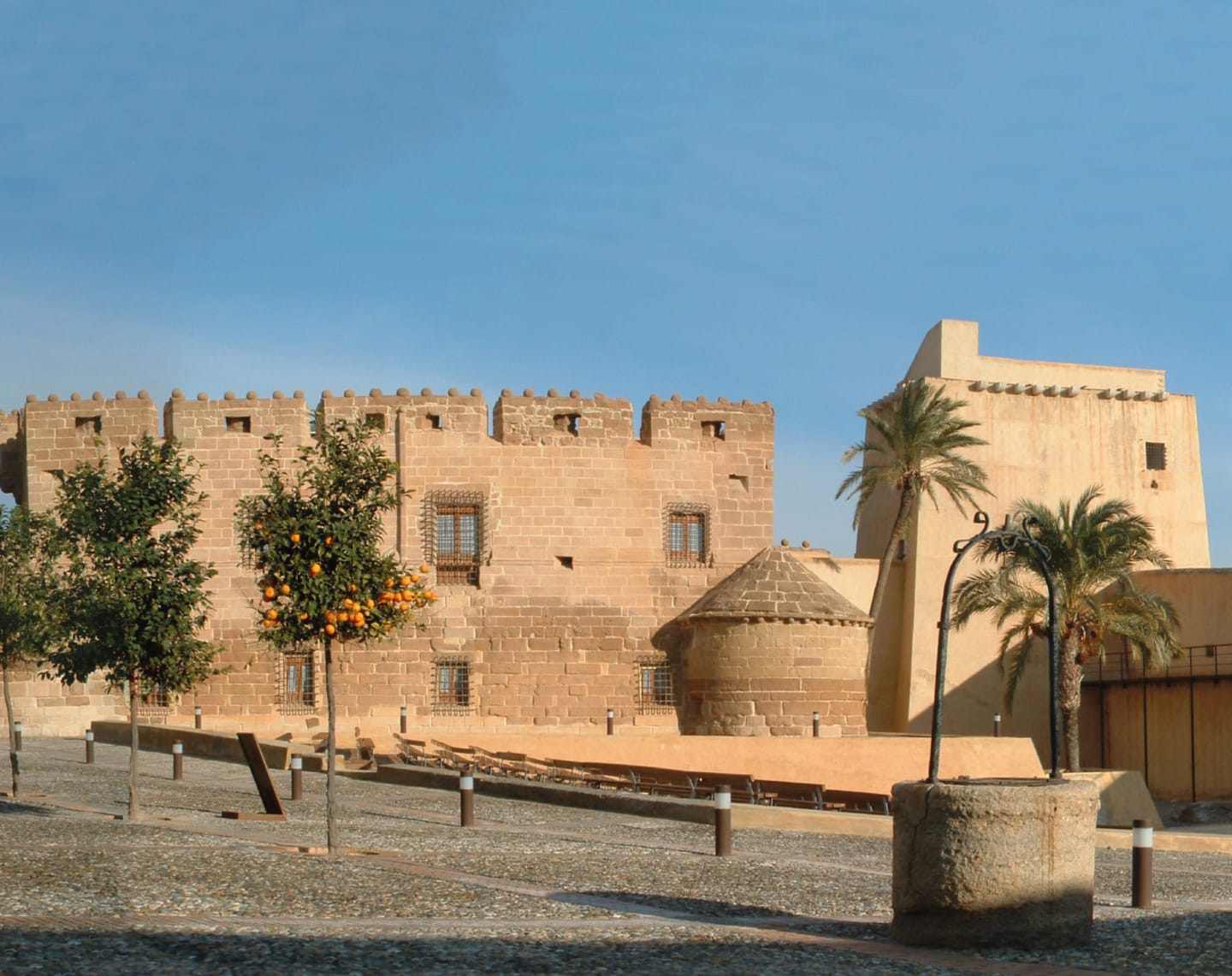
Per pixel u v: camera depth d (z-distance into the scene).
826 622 44.97
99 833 21.47
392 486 46.41
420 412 46.91
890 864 21.28
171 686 25.72
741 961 12.14
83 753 39.50
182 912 14.16
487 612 46.34
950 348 59.19
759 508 48.28
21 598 29.91
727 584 46.16
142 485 25.61
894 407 51.22
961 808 13.48
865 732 45.28
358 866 18.23
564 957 12.04
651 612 47.00
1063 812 13.54
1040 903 13.36
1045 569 15.38
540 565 46.72
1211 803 48.03
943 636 14.80
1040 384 59.34
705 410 48.16
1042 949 13.24
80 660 25.14
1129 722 53.81
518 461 46.97
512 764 35.72
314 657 45.94
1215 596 49.47
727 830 21.36
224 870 17.11
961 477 50.94
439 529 46.75
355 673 46.09
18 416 49.03
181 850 19.17
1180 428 60.00
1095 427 58.75
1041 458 57.84
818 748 39.00
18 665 31.89
